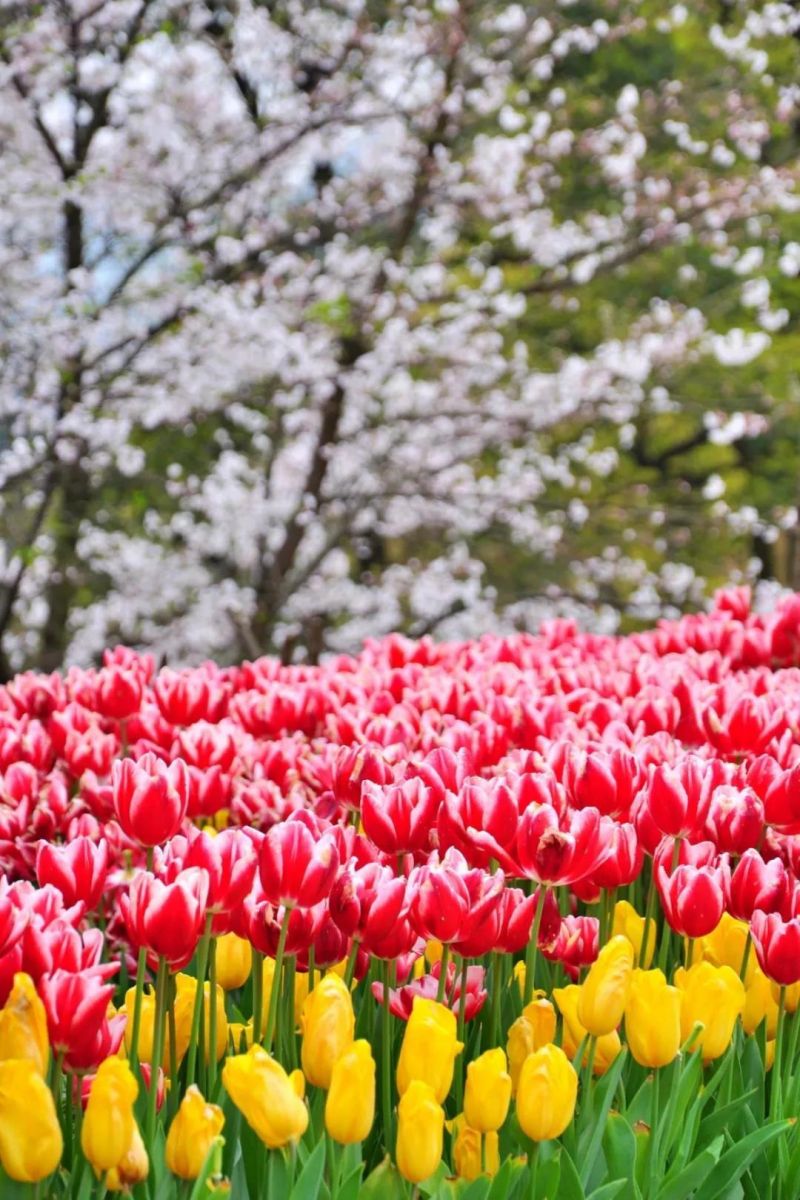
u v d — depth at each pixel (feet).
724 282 67.41
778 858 7.75
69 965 5.98
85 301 36.81
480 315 45.29
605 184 52.75
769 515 62.28
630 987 6.64
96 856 6.75
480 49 44.47
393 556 61.16
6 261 37.65
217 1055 6.97
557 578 56.34
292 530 44.70
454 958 7.14
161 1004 6.09
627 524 54.65
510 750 10.63
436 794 7.25
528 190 48.01
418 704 12.19
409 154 44.11
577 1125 6.60
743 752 9.86
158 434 46.62
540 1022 6.77
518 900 6.85
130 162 40.29
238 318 38.65
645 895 9.59
